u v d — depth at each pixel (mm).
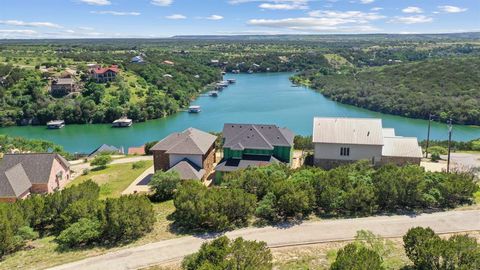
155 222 33656
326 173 38531
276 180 37969
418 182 34188
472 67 172625
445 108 127750
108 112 134500
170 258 26906
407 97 142125
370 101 149125
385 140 57062
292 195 32656
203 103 163250
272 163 50500
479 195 36938
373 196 33469
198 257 22094
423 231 23578
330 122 58062
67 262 26719
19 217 30547
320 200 34531
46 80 155500
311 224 31484
